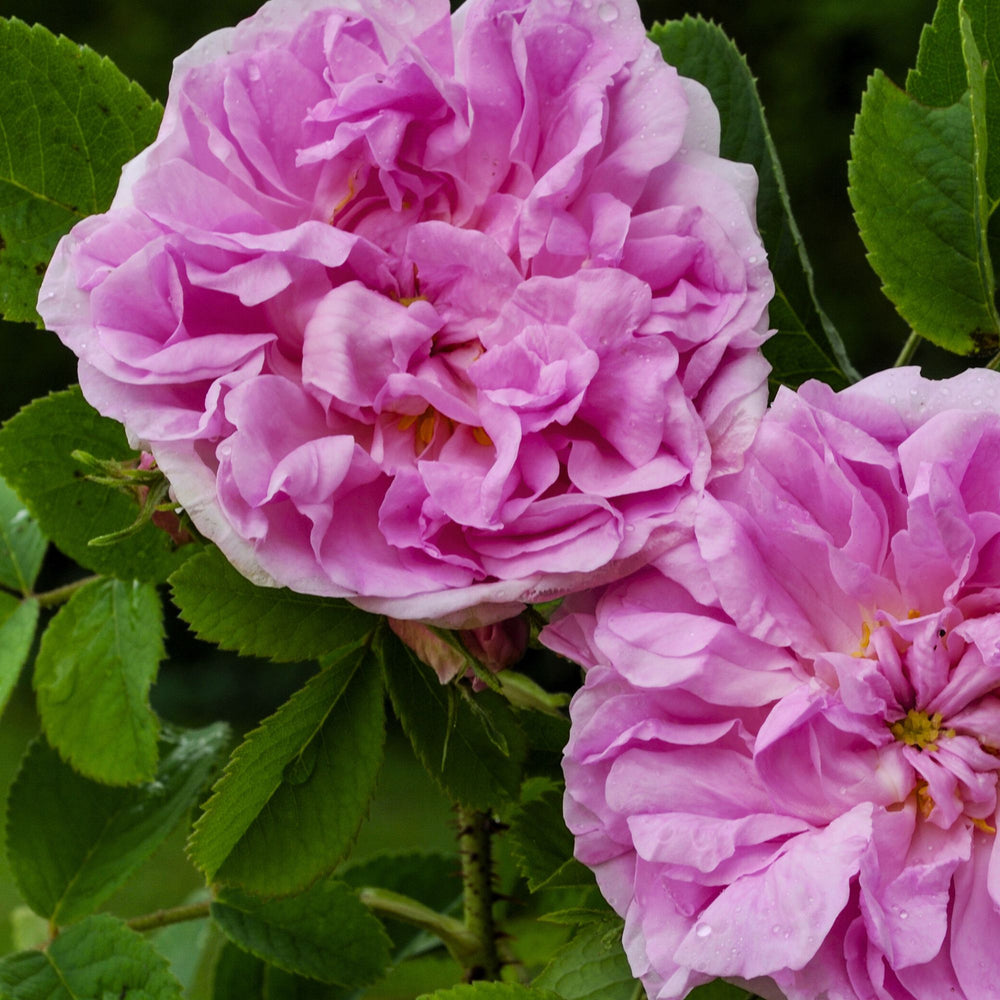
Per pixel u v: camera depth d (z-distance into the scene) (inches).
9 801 24.2
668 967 20.7
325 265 21.2
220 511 20.8
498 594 20.9
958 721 21.2
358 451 21.0
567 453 21.3
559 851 23.1
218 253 21.1
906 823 21.1
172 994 23.3
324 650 22.1
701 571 21.0
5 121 22.8
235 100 21.4
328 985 25.0
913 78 22.8
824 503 21.2
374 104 21.3
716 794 20.9
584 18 21.5
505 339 21.3
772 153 23.2
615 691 21.1
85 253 21.3
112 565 23.7
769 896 20.5
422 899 26.0
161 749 24.8
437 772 22.3
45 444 23.3
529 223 21.2
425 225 21.4
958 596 21.2
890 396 21.3
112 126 23.0
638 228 21.4
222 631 21.9
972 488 21.1
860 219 22.7
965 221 22.6
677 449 21.1
